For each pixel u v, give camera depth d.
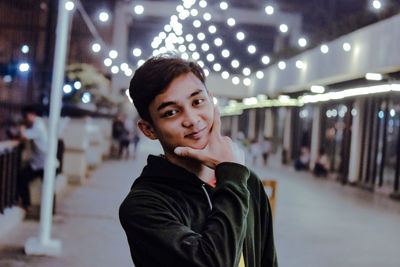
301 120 22.91
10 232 6.22
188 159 1.25
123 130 20.72
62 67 5.40
